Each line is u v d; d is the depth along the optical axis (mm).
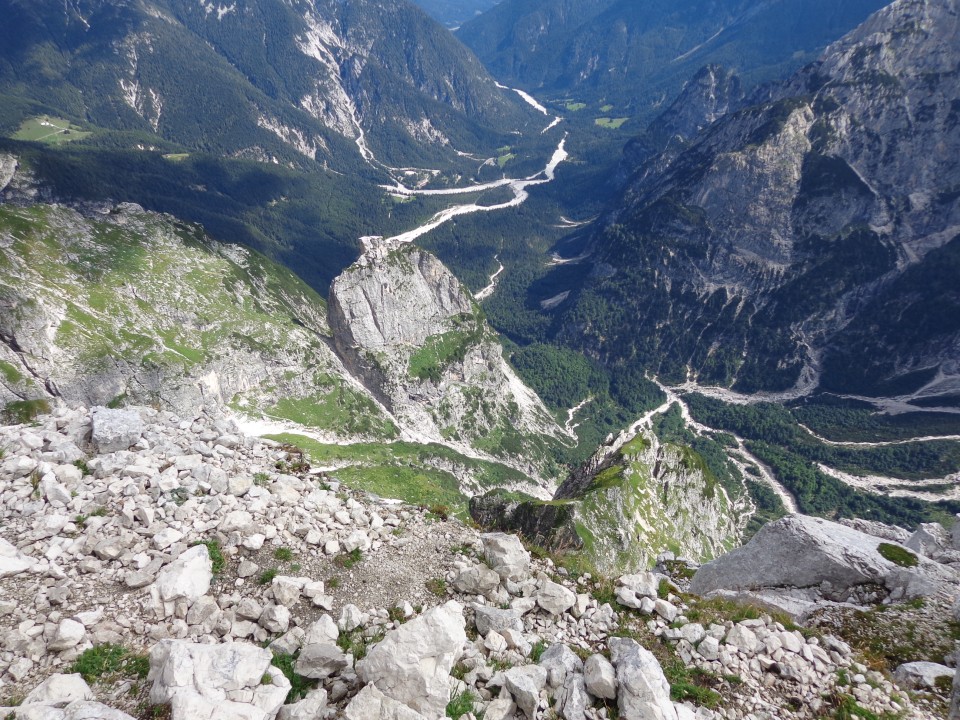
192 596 16828
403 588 19312
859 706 17078
